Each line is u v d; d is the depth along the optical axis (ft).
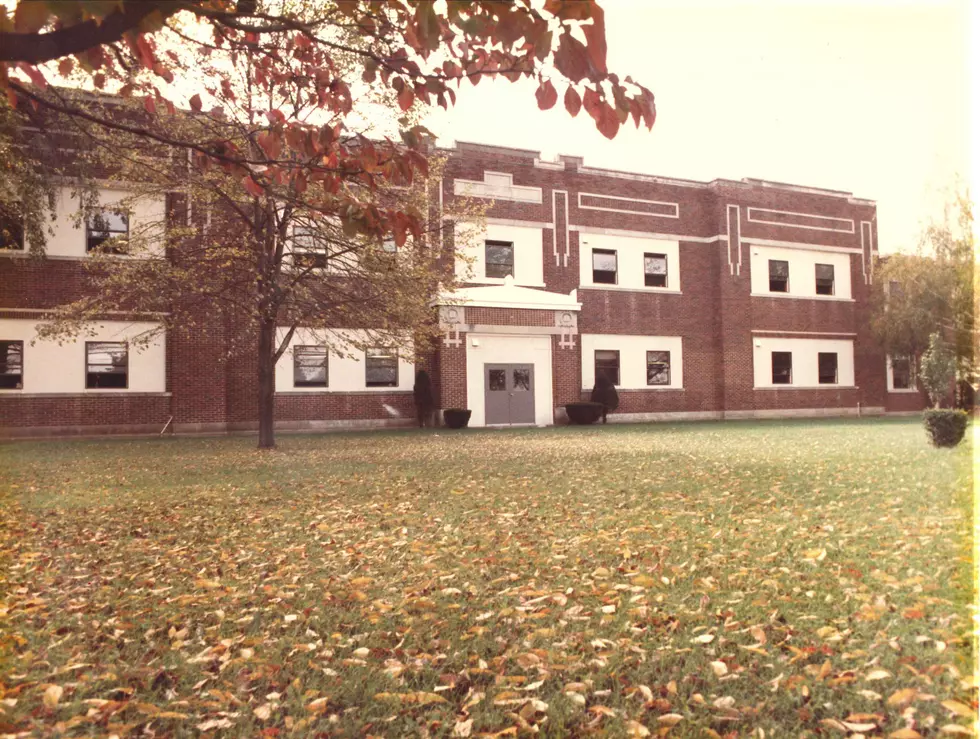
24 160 45.01
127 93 10.41
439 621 10.82
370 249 40.78
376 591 12.73
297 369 67.10
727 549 15.08
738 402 83.82
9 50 6.29
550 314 75.20
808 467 29.78
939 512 18.04
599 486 25.34
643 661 9.04
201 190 40.65
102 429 59.21
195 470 33.30
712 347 84.99
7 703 8.13
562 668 8.80
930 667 8.32
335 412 68.13
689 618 10.63
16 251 56.13
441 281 48.16
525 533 17.35
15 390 57.21
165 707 8.22
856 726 7.10
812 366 88.17
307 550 16.33
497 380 73.41
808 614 10.61
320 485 27.45
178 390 61.11
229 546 17.03
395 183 9.88
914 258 57.88
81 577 14.40
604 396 76.07
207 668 9.41
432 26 6.39
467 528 18.19
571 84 7.00
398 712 7.89
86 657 9.89
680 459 34.45
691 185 85.15
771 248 87.20
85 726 7.75
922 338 71.10
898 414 88.58
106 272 57.57
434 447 45.50
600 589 12.31
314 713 7.88
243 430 64.23
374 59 8.50
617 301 80.64
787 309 87.30
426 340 49.16
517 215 76.38
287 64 10.14
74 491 26.63
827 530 16.69
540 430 63.77
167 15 6.68
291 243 49.47
